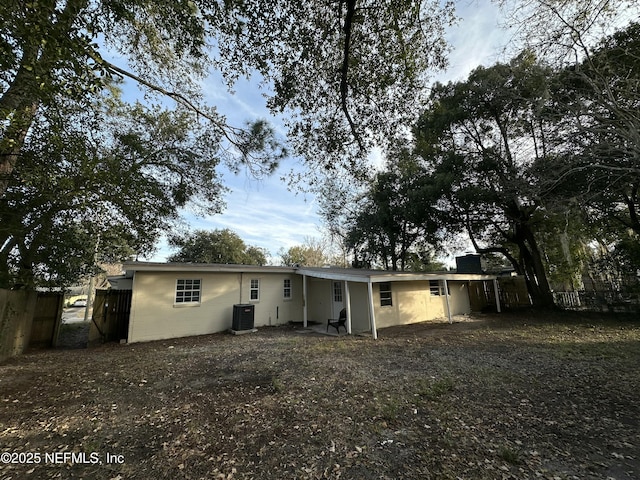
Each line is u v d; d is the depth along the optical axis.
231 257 31.03
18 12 2.73
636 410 3.70
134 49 6.95
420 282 13.55
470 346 7.69
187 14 4.91
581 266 18.16
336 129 6.86
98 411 3.95
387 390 4.61
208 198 11.11
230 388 4.82
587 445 2.97
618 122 7.44
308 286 14.33
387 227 18.64
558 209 10.77
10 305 7.23
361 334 10.06
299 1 4.53
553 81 8.48
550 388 4.57
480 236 15.57
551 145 10.20
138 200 7.96
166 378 5.38
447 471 2.60
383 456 2.87
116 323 9.87
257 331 11.07
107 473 2.63
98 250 9.27
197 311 10.60
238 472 2.64
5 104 4.41
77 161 6.07
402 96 6.14
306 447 3.05
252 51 5.23
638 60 7.12
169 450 3.00
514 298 16.27
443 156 14.42
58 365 6.38
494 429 3.35
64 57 3.04
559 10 6.07
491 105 12.50
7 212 6.64
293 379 5.23
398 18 4.59
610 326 9.84
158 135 9.76
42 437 3.27
